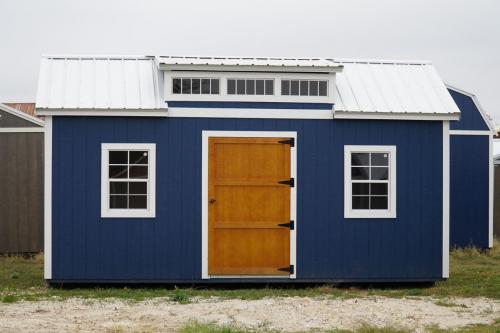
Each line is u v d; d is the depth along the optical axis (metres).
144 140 13.70
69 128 13.62
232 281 13.84
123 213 13.68
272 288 13.98
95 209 13.65
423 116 14.07
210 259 13.81
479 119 20.02
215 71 13.77
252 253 13.89
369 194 14.20
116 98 13.77
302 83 13.99
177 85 13.81
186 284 14.11
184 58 14.46
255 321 10.49
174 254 13.77
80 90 13.93
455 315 11.27
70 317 10.59
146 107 13.58
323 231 14.00
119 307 11.48
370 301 12.39
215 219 13.83
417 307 11.88
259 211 13.90
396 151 14.15
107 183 13.66
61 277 13.59
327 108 13.99
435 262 14.23
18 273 15.72
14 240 18.41
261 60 14.45
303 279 13.97
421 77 15.23
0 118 18.42
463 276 15.67
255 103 13.86
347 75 15.14
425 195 14.24
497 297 13.03
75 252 13.62
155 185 13.73
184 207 13.78
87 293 13.02
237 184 13.86
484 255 19.39
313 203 13.98
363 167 14.19
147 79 14.44
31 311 11.02
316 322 10.50
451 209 19.92
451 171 19.92
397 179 14.16
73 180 13.62
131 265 13.70
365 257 14.09
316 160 13.97
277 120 13.90
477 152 20.03
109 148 13.66
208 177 13.81
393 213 14.13
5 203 18.42
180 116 13.75
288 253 13.94
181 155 13.77
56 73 14.39
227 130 13.82
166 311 11.15
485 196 20.02
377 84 14.88
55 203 13.60
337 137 14.02
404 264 14.16
